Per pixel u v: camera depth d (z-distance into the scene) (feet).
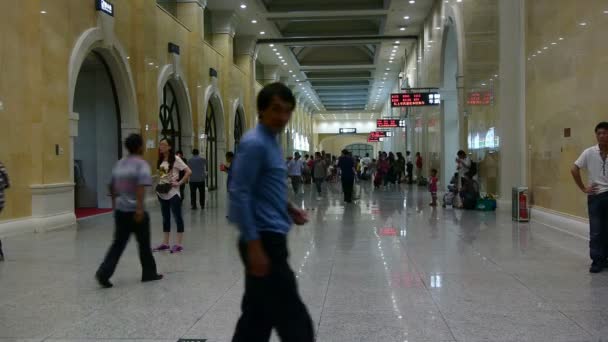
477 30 47.88
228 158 44.21
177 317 14.93
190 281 19.38
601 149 20.48
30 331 13.82
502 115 40.78
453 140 66.33
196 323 14.39
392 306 15.93
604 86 25.02
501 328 13.84
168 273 20.76
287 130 146.51
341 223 36.73
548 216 33.04
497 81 41.55
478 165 48.78
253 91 97.40
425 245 26.78
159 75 53.16
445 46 64.28
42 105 33.01
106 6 41.57
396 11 78.54
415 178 96.68
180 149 62.75
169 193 25.81
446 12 62.59
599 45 25.49
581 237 28.14
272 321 8.83
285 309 8.75
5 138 30.68
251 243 8.33
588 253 24.21
